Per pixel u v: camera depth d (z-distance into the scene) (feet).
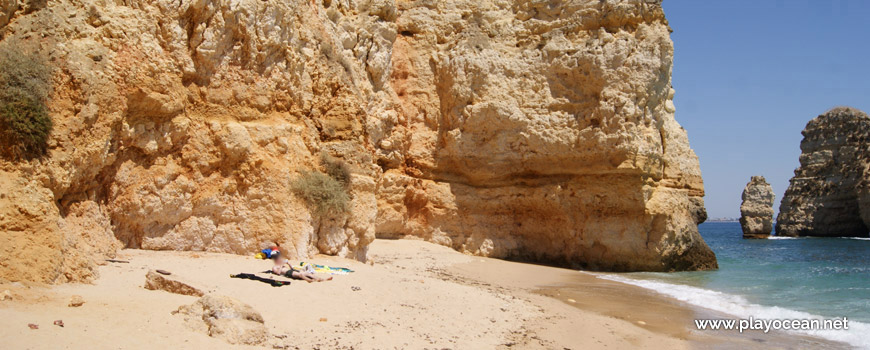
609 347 31.24
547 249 80.23
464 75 80.74
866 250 139.33
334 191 46.34
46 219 28.30
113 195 39.17
